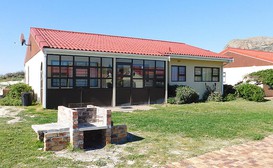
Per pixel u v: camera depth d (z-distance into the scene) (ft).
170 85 60.03
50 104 43.98
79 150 20.06
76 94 46.62
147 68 55.01
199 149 21.15
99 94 49.19
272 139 24.72
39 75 50.49
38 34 53.16
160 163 17.79
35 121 31.78
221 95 65.82
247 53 91.40
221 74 71.00
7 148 20.07
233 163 18.01
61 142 20.24
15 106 46.91
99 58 49.19
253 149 21.35
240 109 48.37
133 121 32.55
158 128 28.45
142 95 54.34
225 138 24.73
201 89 67.21
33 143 21.47
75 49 45.19
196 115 39.04
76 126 20.27
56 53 43.98
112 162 17.79
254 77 75.00
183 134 25.91
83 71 47.44
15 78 132.98
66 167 16.56
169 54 57.00
